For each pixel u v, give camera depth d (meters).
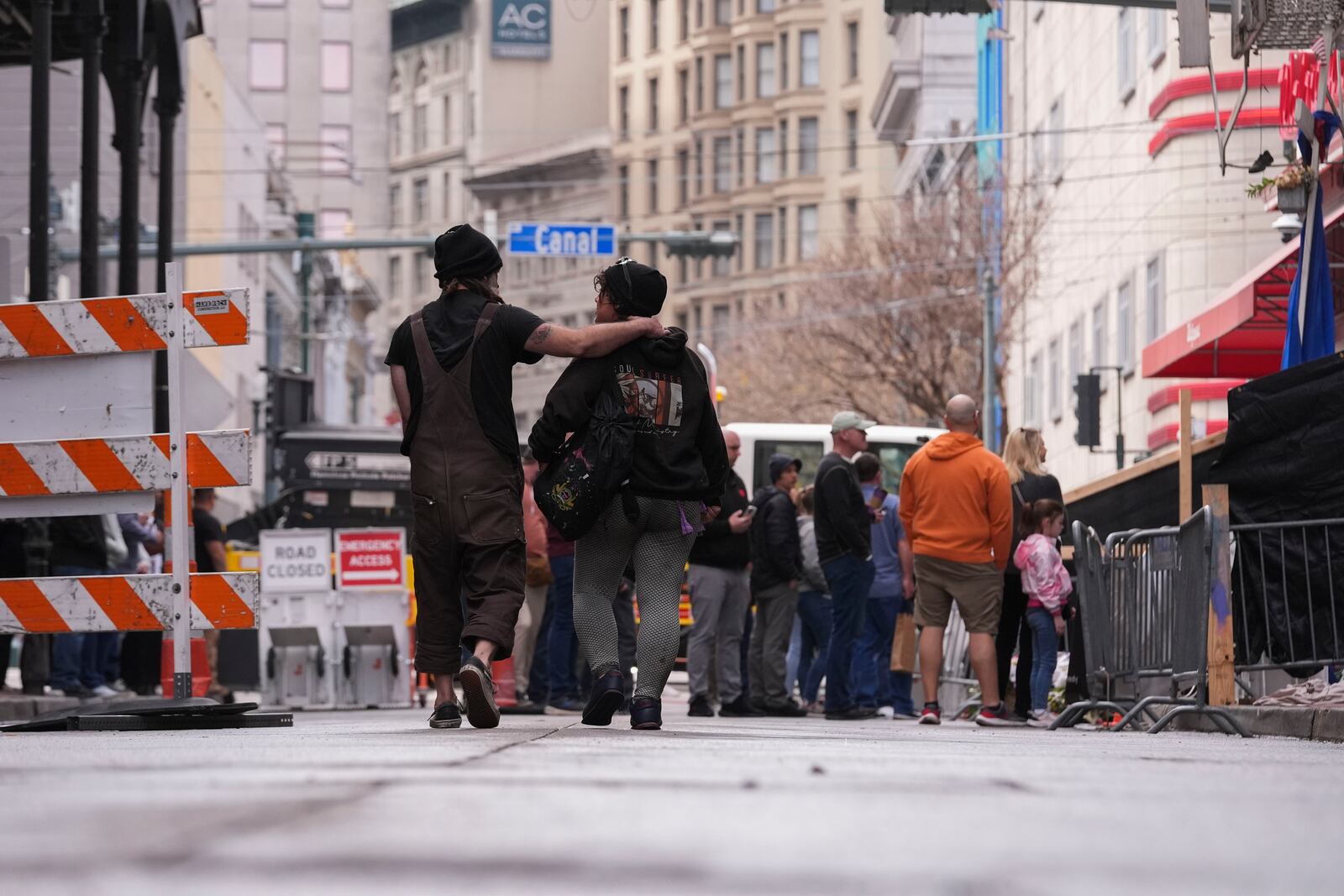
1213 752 11.03
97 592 15.29
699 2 174.12
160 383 28.58
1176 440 50.84
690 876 4.15
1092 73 63.41
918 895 3.81
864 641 25.28
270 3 180.75
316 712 26.62
